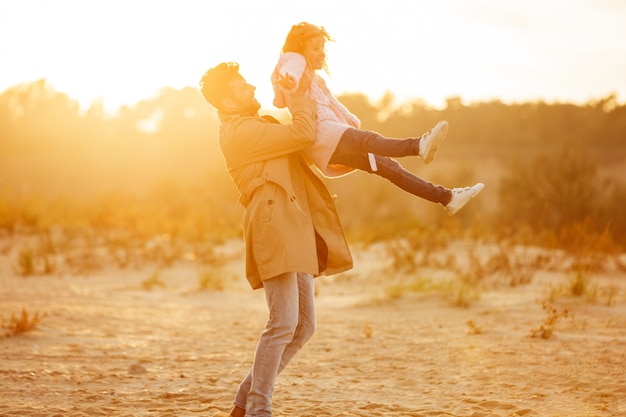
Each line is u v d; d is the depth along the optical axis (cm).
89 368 812
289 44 572
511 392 689
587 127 9088
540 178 2736
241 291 1544
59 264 1891
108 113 8200
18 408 642
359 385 734
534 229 2077
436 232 2095
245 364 837
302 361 848
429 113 10375
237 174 567
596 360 798
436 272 1642
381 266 1770
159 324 1114
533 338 916
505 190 2894
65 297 1388
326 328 1066
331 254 571
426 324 1063
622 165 7438
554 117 9600
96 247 2150
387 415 621
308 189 572
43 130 7894
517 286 1405
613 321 1018
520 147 8606
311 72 573
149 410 643
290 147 547
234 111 578
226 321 1152
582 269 1488
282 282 549
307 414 627
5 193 3484
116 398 684
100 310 1231
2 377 759
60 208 2834
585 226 1761
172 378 767
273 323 553
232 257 2050
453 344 907
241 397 582
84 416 621
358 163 548
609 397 664
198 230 2356
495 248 1853
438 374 766
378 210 4038
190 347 938
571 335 931
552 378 733
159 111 8462
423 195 545
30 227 2538
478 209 3628
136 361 851
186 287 1595
